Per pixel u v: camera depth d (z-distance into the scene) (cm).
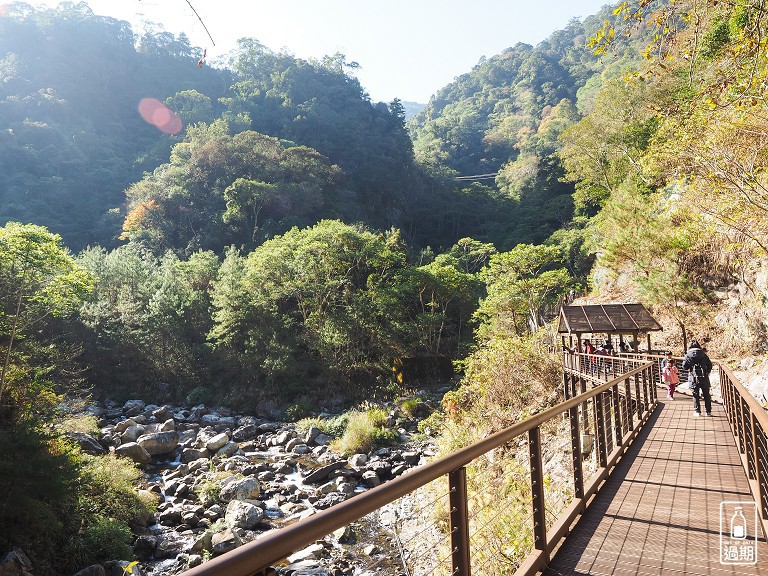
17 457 1576
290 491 1988
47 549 1492
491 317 4650
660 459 828
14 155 10981
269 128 12469
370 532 1327
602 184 5394
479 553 648
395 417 3362
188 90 13462
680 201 2164
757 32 689
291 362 4478
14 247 3028
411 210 11206
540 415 441
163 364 4953
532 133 15212
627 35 688
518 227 9225
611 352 2109
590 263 6725
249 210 8350
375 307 5025
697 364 1258
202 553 1477
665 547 466
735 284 2338
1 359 2611
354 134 11769
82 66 13962
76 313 5125
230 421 3856
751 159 1109
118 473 1953
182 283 5675
